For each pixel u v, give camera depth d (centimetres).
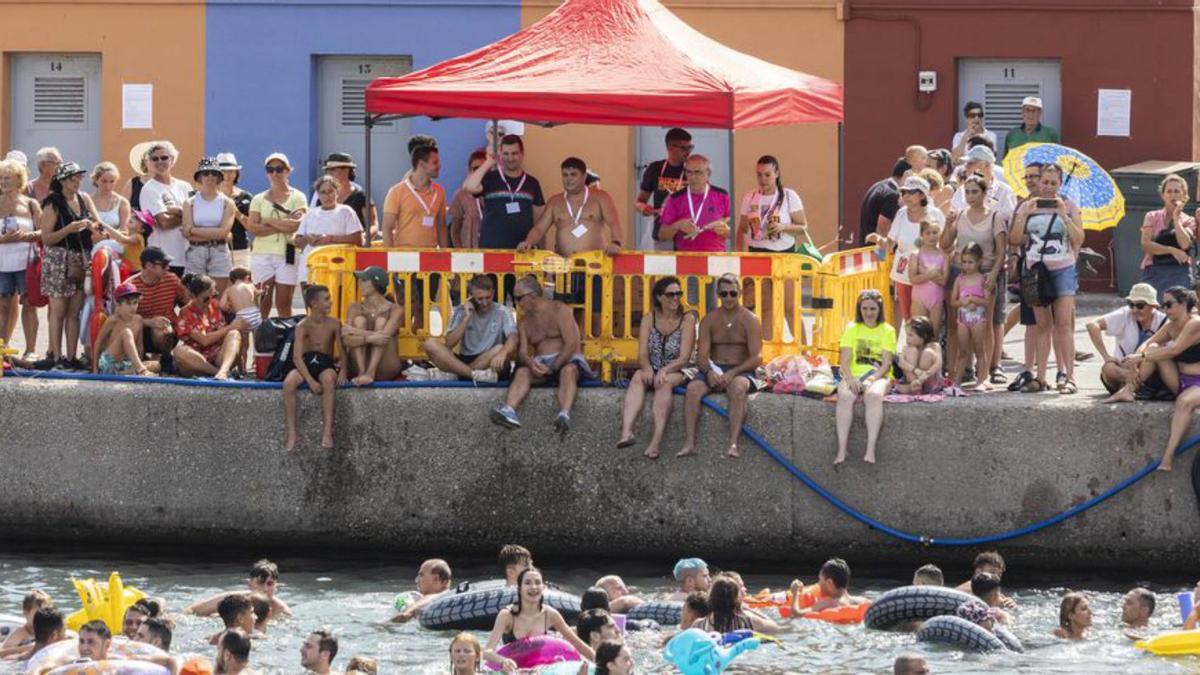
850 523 4019
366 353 4191
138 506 4191
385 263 4219
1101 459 3938
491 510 4112
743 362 4053
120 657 3092
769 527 4038
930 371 4041
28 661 3203
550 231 4697
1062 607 3531
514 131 6078
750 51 6197
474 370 4125
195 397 4162
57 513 4216
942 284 4228
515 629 3372
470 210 4669
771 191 4547
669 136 4612
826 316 4150
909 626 3569
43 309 5272
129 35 6419
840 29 6169
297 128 6391
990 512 3975
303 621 3650
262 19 6378
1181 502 3916
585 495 4081
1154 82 6041
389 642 3509
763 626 3559
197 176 4559
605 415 4062
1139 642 3459
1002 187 4381
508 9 6288
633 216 6231
